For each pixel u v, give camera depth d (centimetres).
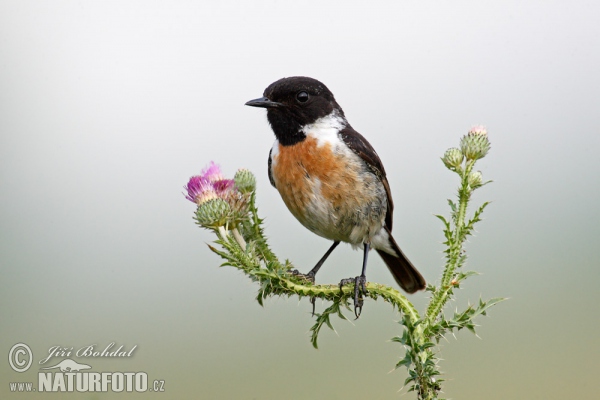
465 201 676
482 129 705
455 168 701
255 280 664
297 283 662
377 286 616
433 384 538
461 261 623
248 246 666
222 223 696
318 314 658
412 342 543
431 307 597
